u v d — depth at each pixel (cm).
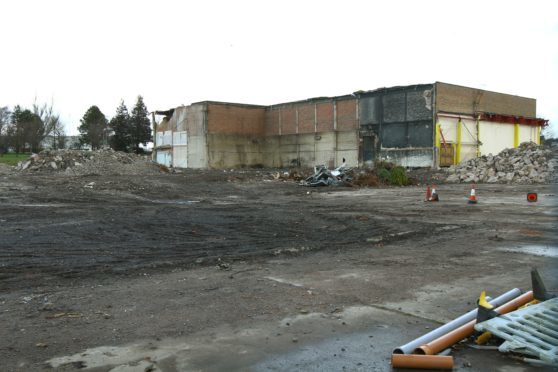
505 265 744
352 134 4497
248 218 1377
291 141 5116
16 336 451
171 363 393
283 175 3353
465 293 588
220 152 5016
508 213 1448
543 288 518
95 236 1055
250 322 489
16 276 689
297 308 534
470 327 442
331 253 858
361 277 672
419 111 3941
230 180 3103
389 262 773
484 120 4241
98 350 418
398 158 4097
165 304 550
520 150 3244
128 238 1034
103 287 627
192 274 700
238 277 678
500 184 2842
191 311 525
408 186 2936
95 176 2931
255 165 5328
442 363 379
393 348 425
